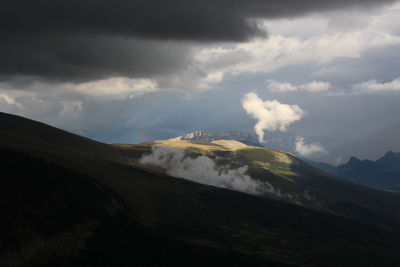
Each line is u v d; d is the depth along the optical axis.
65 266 139.50
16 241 137.62
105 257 158.00
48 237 151.88
